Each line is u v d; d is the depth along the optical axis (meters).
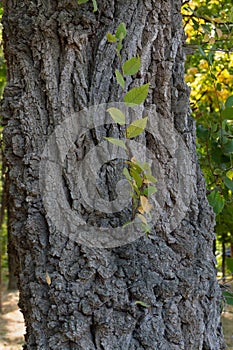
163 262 1.21
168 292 1.18
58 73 1.25
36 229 1.21
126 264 1.18
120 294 1.16
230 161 1.60
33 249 1.22
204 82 3.12
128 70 1.12
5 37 1.36
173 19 1.35
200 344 1.23
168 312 1.19
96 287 1.16
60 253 1.19
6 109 1.30
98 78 1.23
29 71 1.27
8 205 1.39
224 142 1.61
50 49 1.25
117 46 1.16
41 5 1.27
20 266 1.27
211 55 1.71
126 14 1.26
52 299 1.17
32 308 1.19
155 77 1.30
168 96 1.31
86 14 1.24
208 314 1.26
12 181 1.27
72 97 1.23
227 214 2.24
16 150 1.26
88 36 1.25
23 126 1.26
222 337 1.33
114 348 1.14
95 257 1.17
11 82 1.31
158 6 1.29
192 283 1.21
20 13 1.30
